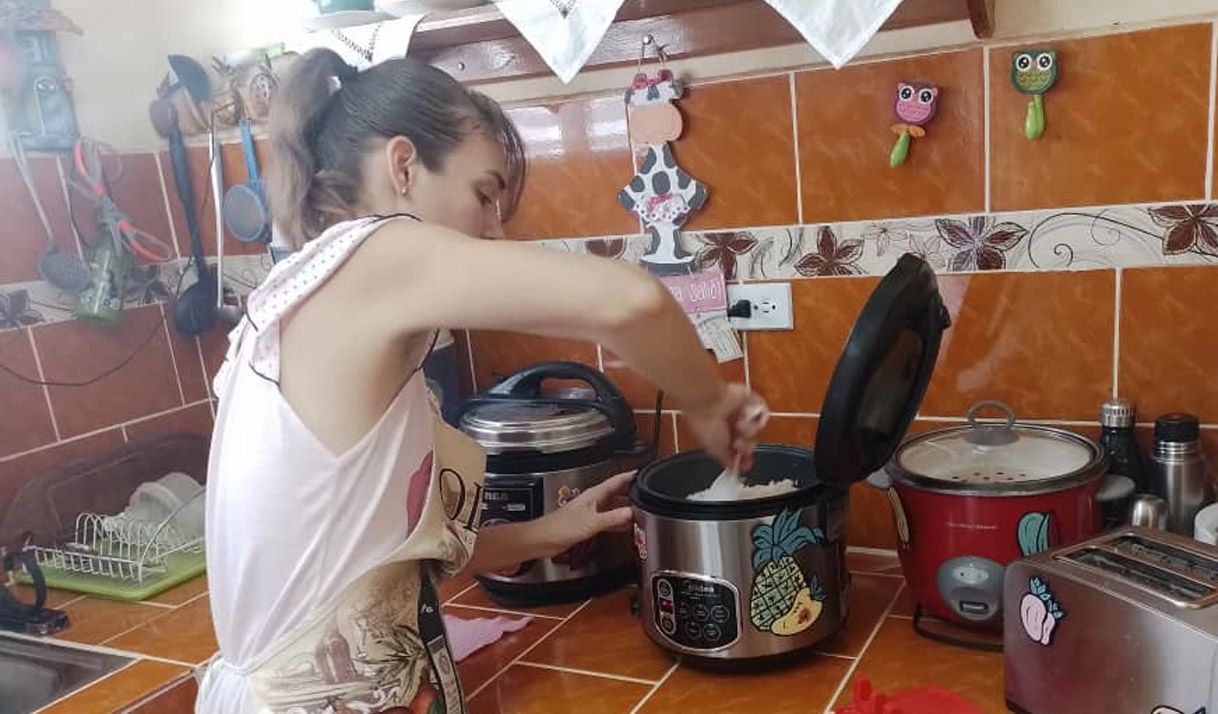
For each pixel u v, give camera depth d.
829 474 1.00
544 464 1.26
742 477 1.16
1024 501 1.02
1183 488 1.12
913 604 1.21
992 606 1.06
